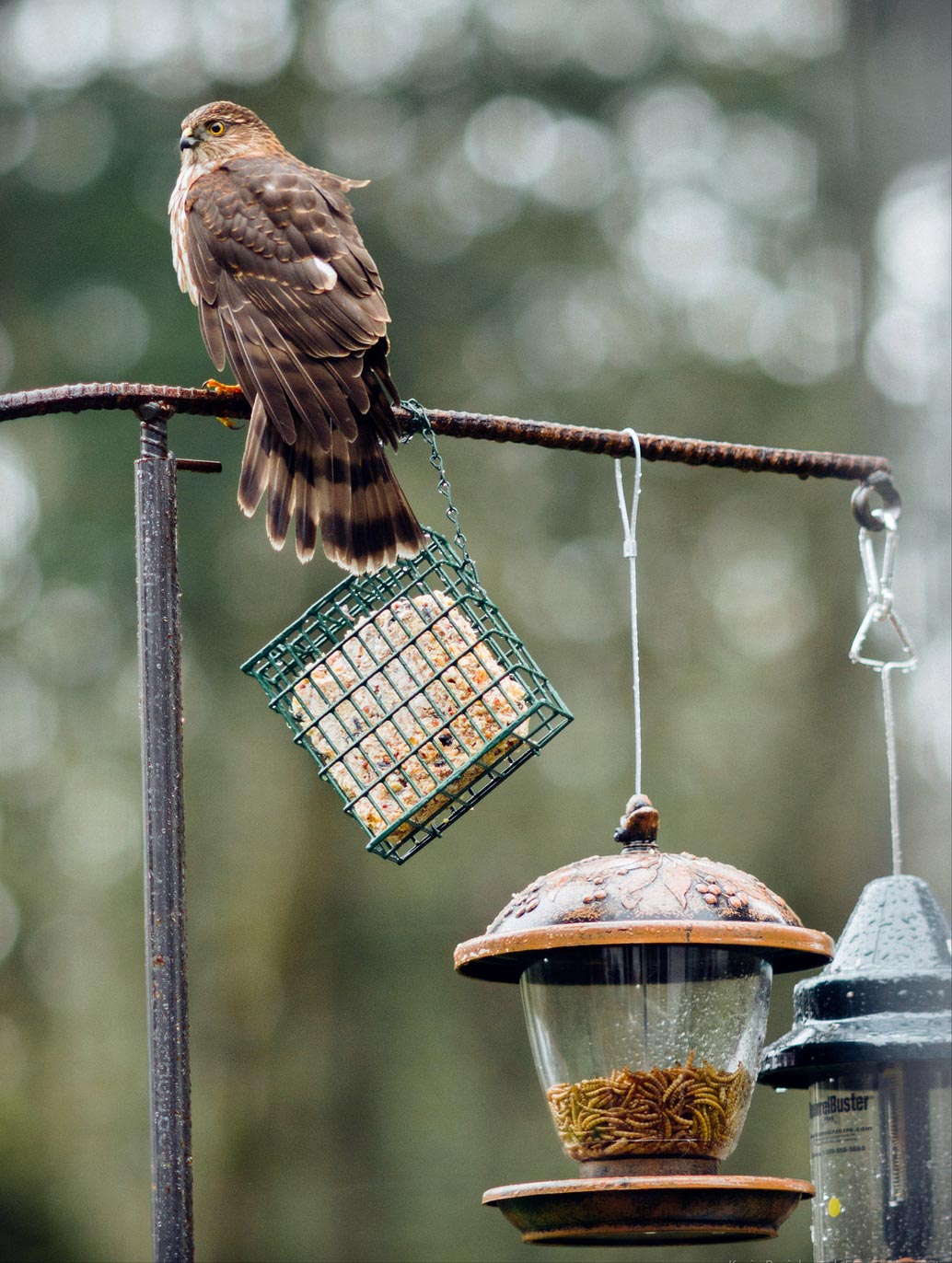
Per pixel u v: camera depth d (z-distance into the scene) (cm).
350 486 575
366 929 1652
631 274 1809
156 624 494
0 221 1736
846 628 1673
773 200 1853
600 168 1852
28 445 1677
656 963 490
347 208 637
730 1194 461
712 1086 489
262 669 616
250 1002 1639
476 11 1892
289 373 579
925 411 1659
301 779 1666
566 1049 494
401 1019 1636
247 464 575
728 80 1875
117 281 1709
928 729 1590
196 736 1648
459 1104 1606
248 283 609
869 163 1778
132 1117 1603
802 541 1720
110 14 1820
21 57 1812
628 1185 456
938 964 505
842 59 1864
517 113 1872
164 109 1788
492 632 596
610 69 1891
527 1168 1585
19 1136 1602
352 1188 1595
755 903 478
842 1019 501
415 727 582
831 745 1644
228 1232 1591
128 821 1669
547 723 590
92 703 1666
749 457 587
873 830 1600
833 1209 514
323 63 1853
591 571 1708
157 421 516
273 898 1652
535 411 1722
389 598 631
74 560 1648
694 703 1652
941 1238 501
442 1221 1569
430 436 580
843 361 1761
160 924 471
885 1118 510
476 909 1630
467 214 1825
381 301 606
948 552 1598
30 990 1636
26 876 1638
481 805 1623
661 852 498
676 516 1722
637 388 1736
